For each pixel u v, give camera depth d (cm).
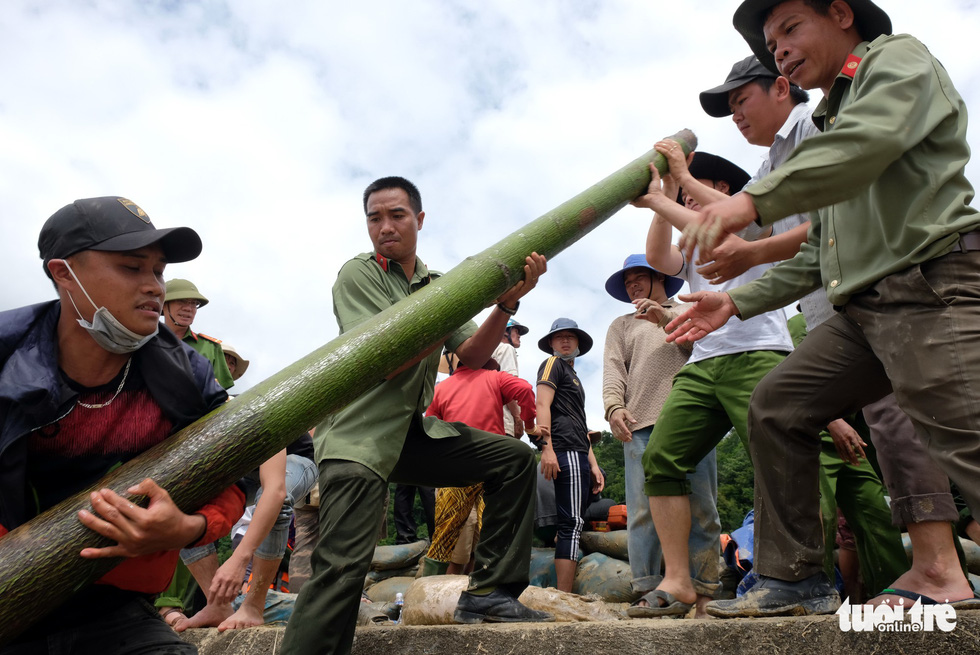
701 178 443
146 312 204
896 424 292
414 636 303
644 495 466
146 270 204
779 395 280
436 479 339
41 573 173
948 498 272
